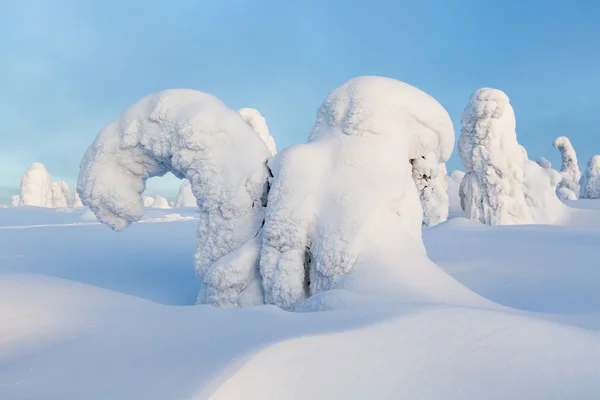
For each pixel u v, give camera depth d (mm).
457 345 2215
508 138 12641
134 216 5461
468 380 2004
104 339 2582
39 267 7961
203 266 5195
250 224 5004
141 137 5176
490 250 7031
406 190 4504
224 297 4695
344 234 4055
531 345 2221
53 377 2068
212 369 1883
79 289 4188
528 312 3059
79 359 2273
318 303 3441
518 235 8711
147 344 2420
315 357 2033
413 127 4754
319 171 4535
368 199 4199
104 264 8305
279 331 2373
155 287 6246
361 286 3607
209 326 2650
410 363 2092
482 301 3281
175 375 1903
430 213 14898
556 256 6074
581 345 2234
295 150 4684
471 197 13141
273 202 4535
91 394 1850
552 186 13789
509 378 2020
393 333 2252
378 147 4508
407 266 3764
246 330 2482
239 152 5129
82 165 5410
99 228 15070
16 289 3912
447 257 6539
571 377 2029
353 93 4730
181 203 28625
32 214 20938
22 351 2506
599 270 5125
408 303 2816
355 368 2018
